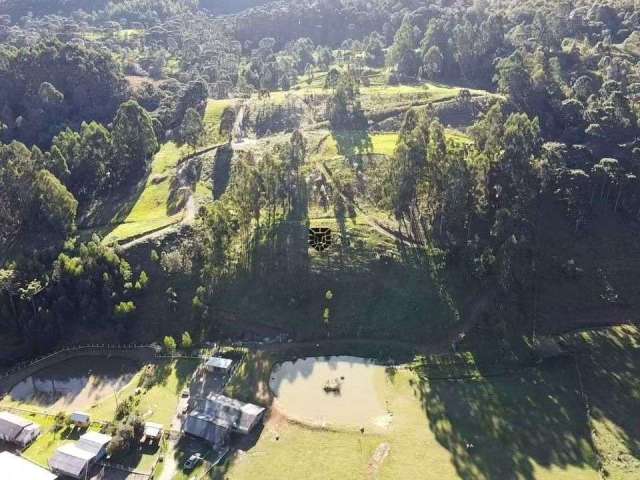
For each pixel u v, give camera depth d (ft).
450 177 328.29
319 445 233.76
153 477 220.23
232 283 332.60
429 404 256.32
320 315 313.53
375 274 327.06
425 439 235.40
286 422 247.70
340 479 215.72
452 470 218.38
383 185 372.58
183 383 277.85
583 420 244.01
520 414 248.11
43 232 382.63
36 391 283.79
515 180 343.26
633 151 387.75
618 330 299.38
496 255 312.71
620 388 262.67
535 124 379.55
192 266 341.41
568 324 302.86
